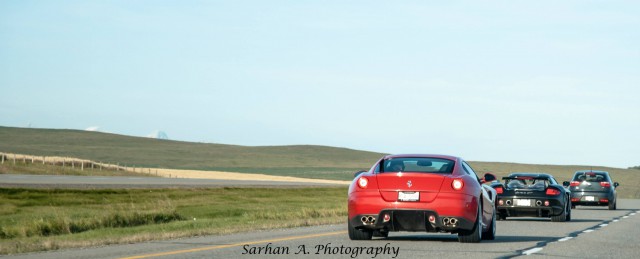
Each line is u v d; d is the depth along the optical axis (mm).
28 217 36438
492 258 16422
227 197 58281
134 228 26016
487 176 22000
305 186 81062
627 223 30953
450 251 17734
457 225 18781
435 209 18703
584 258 16766
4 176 77688
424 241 20234
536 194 31438
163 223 29438
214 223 27688
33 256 16125
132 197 54000
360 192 19219
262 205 50250
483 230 21328
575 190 47156
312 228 25078
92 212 41156
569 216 32750
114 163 191625
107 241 19016
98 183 64438
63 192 52750
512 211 31766
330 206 47312
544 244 20078
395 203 18844
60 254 16484
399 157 20188
